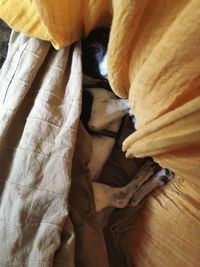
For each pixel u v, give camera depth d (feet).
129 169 1.39
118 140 1.34
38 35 1.24
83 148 1.22
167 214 1.19
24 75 1.23
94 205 1.20
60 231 1.05
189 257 1.14
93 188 1.27
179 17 0.70
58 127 1.17
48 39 1.24
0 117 1.19
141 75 0.86
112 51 0.91
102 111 1.28
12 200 1.09
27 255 1.02
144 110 0.93
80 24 1.21
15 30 1.30
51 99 1.20
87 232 1.13
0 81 1.33
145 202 1.29
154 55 0.79
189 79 0.77
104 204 1.31
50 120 1.17
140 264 1.24
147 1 0.77
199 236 1.13
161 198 1.24
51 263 1.01
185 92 0.80
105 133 1.30
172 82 0.80
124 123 1.33
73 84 1.24
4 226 1.06
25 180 1.10
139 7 0.77
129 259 1.29
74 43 1.30
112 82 1.05
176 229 1.16
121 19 0.81
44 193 1.08
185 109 0.77
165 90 0.83
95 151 1.28
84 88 1.32
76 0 1.10
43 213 1.07
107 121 1.28
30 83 1.23
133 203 1.31
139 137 0.95
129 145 1.02
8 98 1.23
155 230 1.21
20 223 1.05
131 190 1.32
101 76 1.32
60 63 1.27
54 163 1.11
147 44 0.85
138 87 0.89
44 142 1.14
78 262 1.10
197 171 0.93
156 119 0.89
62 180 1.09
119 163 1.39
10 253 1.02
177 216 1.17
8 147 1.17
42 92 1.22
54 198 1.08
